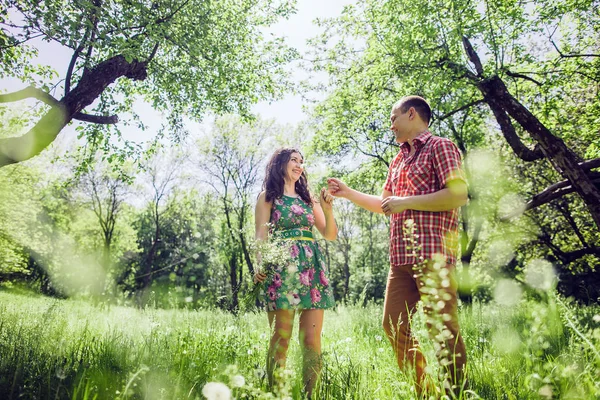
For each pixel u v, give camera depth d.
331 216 3.53
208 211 38.06
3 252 27.77
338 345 3.73
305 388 2.51
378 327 5.16
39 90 8.15
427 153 2.87
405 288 2.81
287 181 3.43
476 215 18.66
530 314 1.82
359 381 2.27
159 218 39.66
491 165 18.59
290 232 3.24
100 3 8.41
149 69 11.12
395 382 2.14
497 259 20.88
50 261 39.22
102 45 7.87
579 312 4.09
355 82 15.80
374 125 19.17
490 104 11.01
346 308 7.28
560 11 11.17
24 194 28.77
